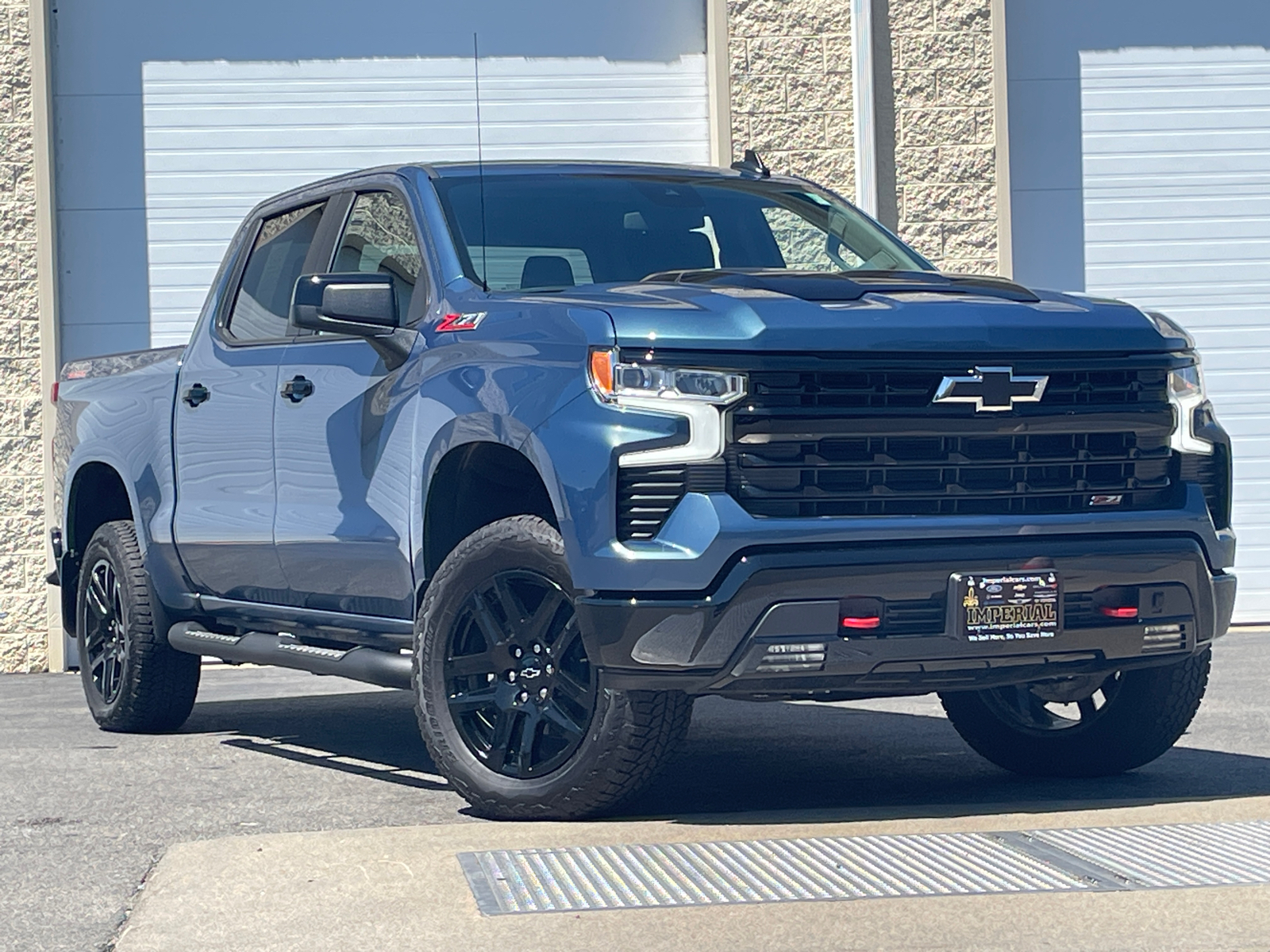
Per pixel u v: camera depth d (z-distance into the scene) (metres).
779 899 3.90
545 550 4.84
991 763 6.15
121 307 11.52
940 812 5.00
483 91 11.70
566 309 4.93
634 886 4.02
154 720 7.39
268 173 11.61
